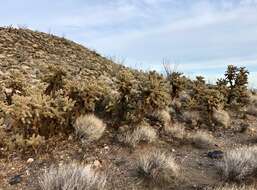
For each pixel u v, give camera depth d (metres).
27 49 16.86
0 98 9.43
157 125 11.34
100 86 10.62
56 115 8.63
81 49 20.75
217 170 8.28
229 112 15.42
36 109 8.18
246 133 12.63
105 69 17.36
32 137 7.83
